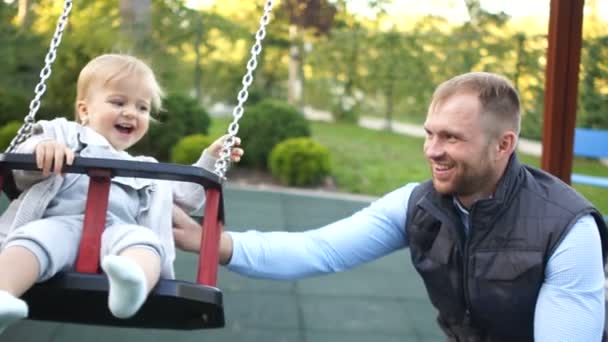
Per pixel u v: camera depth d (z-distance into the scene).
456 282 1.82
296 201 7.60
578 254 1.67
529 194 1.74
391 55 11.77
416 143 11.54
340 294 4.50
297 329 3.89
